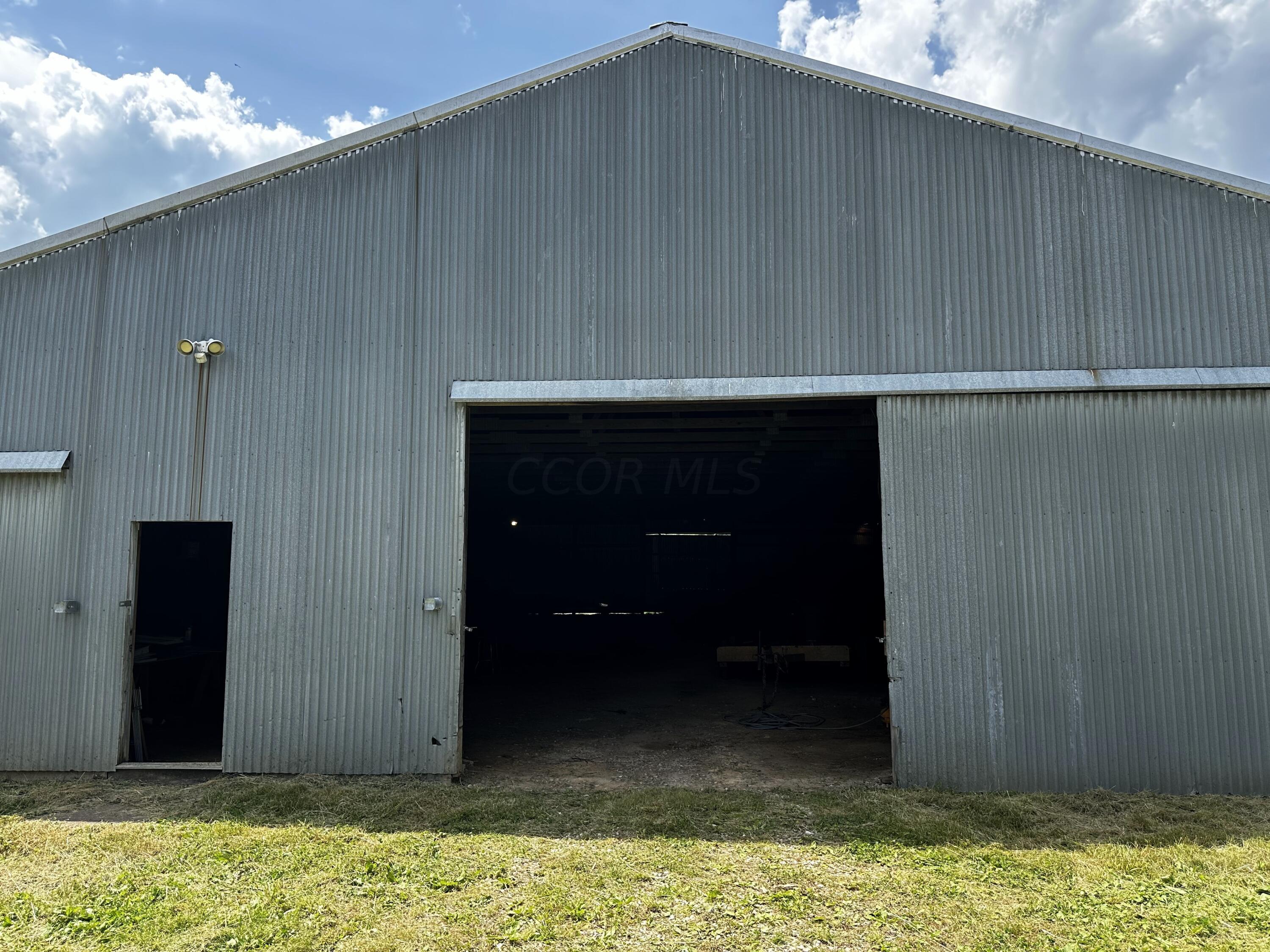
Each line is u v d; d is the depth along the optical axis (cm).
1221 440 632
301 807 573
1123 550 628
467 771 694
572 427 868
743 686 1250
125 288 712
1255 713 606
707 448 1002
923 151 678
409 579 663
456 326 689
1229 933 389
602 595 1816
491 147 708
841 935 388
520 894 432
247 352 696
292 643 661
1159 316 645
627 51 712
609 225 693
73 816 566
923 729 626
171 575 1187
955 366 653
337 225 707
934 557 638
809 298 671
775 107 696
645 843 505
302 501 676
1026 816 547
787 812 562
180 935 386
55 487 693
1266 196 640
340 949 374
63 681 671
